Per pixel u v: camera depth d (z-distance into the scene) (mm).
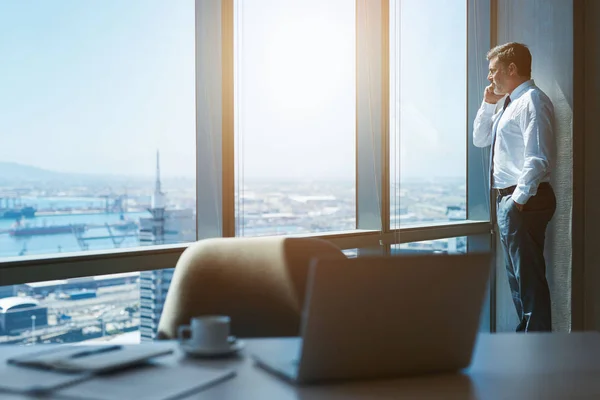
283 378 1013
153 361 1104
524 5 4129
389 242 3539
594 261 4008
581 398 936
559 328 4016
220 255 1692
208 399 900
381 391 967
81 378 981
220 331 1158
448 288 1043
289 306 1677
